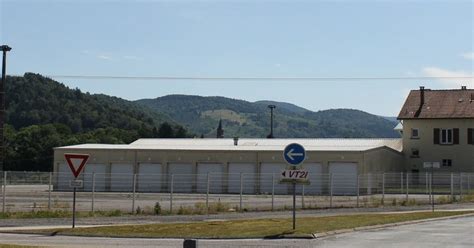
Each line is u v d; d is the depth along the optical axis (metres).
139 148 70.38
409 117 77.06
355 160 64.25
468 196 48.44
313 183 63.50
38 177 57.38
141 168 69.94
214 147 71.19
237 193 65.62
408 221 29.98
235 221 28.92
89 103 177.62
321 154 65.19
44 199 47.03
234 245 20.53
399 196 49.94
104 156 70.75
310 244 20.72
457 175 57.44
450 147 75.62
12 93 165.25
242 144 76.06
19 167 108.00
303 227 25.45
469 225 28.39
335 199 47.38
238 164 67.81
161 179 68.62
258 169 67.25
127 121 174.50
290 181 23.22
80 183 26.12
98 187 68.94
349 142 77.00
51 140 109.94
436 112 76.56
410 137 77.25
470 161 74.81
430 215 33.69
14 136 110.44
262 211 36.78
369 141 78.94
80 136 117.12
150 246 20.20
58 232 25.08
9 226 28.19
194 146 73.75
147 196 54.00
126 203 43.50
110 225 27.94
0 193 52.22
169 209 36.88
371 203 43.12
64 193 57.00
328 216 32.38
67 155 25.55
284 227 25.56
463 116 74.94
